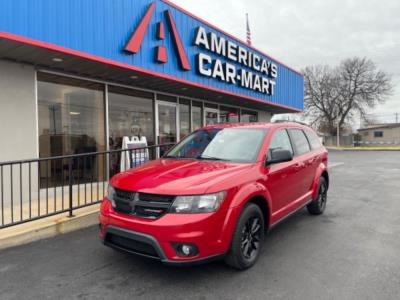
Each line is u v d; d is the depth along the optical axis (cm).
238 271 371
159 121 1048
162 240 316
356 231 522
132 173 394
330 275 362
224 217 339
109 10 688
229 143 465
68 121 772
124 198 353
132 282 348
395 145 5034
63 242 473
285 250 438
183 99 1156
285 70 1543
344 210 664
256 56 1248
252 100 1280
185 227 316
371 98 4659
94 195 723
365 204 721
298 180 512
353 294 320
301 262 398
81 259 410
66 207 605
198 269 377
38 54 612
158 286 339
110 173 869
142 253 337
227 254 354
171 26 842
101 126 854
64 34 600
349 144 4862
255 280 350
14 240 459
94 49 656
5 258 414
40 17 562
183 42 895
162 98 1059
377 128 6072
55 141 743
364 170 1416
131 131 945
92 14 653
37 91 705
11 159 645
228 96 1166
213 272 369
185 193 325
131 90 946
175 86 960
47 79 726
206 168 386
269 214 416
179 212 321
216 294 321
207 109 1284
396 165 1648
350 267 383
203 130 529
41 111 714
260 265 388
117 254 426
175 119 1117
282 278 355
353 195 829
